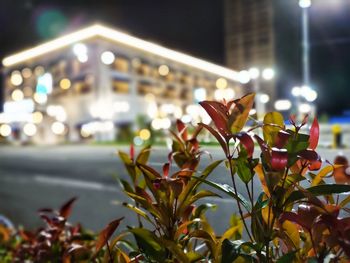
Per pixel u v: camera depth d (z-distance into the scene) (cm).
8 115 4519
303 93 2042
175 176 156
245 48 4462
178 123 199
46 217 218
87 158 1755
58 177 1219
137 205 181
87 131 3712
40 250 214
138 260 152
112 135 3616
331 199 157
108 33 3566
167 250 143
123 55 3841
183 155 180
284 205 126
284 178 127
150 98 4119
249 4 4453
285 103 2772
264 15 4288
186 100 4703
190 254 140
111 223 151
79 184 1028
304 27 1956
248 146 124
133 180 178
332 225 115
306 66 1958
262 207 134
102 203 745
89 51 3612
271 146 136
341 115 4019
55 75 4116
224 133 136
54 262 210
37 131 4312
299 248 133
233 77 4319
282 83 4022
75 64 3828
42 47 4144
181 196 148
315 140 137
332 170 148
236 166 146
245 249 154
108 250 154
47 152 2536
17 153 2681
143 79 4081
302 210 124
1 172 1522
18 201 886
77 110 3825
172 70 4491
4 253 302
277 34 4159
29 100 4341
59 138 4019
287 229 134
